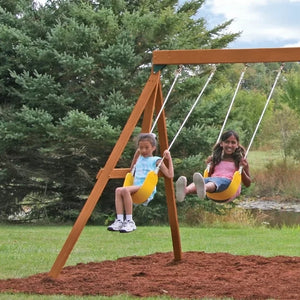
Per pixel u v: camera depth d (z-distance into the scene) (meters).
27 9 20.52
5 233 15.11
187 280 7.64
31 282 7.51
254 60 7.94
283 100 35.31
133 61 19.50
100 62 19.92
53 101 19.06
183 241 13.75
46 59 19.48
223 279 7.75
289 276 8.01
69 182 20.27
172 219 9.14
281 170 29.81
